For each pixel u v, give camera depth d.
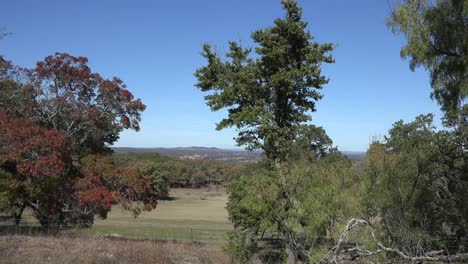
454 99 7.09
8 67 24.47
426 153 9.11
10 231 20.62
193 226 46.44
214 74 24.89
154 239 25.38
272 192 14.06
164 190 99.19
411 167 8.19
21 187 22.53
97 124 27.06
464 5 6.36
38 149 21.38
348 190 9.35
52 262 13.97
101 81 27.03
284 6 23.81
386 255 7.33
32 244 16.08
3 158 20.69
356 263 7.69
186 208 80.62
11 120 22.00
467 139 13.39
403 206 7.53
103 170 24.98
